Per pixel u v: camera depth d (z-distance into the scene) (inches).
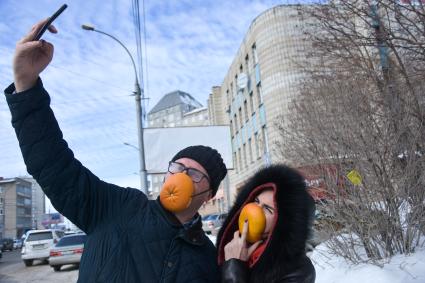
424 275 179.8
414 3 294.2
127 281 69.3
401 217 215.3
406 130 220.5
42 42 67.8
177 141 822.5
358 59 293.4
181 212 79.4
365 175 215.5
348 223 218.2
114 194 77.1
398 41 303.4
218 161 85.5
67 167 71.2
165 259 73.0
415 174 211.3
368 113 227.3
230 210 90.9
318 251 231.6
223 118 1590.8
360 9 295.6
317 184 227.9
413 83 263.6
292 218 81.7
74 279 484.1
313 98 268.1
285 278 79.0
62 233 878.4
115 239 72.1
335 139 227.1
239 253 80.6
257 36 1014.4
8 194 3917.3
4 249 1695.4
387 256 208.4
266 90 967.6
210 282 78.3
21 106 67.5
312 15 324.8
